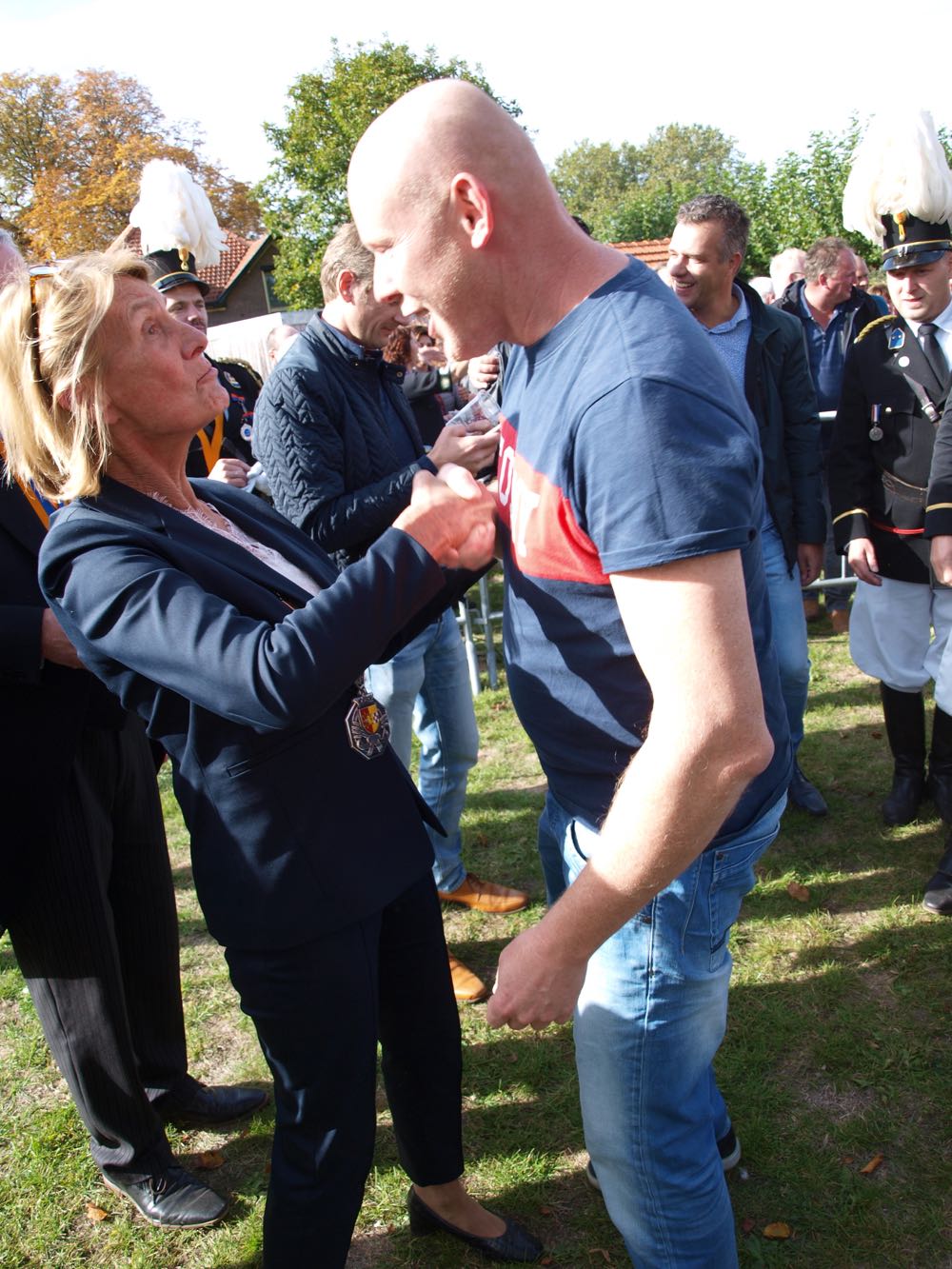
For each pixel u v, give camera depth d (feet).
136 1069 6.94
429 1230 6.82
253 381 12.99
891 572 10.73
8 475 5.92
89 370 4.63
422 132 3.85
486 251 3.97
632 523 3.60
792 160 52.19
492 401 7.18
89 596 4.50
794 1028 8.29
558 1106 7.83
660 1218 5.02
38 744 6.08
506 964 4.30
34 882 6.36
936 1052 7.88
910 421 10.33
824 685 15.56
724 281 10.25
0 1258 6.91
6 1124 8.14
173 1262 6.76
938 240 9.79
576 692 4.50
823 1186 6.85
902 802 11.27
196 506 5.53
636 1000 4.73
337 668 4.20
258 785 4.87
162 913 7.42
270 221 91.71
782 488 10.46
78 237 104.63
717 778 3.64
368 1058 5.34
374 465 8.57
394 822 5.34
